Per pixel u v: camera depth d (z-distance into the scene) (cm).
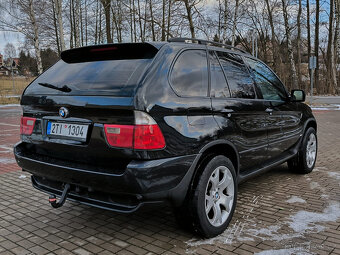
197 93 316
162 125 272
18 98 2692
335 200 423
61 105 301
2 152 759
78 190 299
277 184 496
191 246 304
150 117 264
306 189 470
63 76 331
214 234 318
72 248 306
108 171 272
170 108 280
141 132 260
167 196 277
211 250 296
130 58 307
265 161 436
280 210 390
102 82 292
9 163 655
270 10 3014
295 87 2142
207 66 344
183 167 285
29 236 333
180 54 315
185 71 313
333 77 3152
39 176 342
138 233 336
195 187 300
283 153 496
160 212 393
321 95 3044
